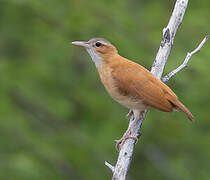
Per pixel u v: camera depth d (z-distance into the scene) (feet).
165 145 56.44
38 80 51.70
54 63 52.65
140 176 57.00
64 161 50.34
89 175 51.06
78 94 52.06
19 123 48.73
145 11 55.83
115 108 52.21
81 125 52.13
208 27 52.70
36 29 53.16
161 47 35.06
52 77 52.21
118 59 35.91
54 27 53.42
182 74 49.19
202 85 49.78
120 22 52.21
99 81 53.21
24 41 53.06
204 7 56.54
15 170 44.62
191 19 52.80
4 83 49.65
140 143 53.52
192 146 55.11
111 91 35.60
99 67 36.42
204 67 47.39
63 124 52.54
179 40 52.08
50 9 52.08
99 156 51.47
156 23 53.52
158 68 34.88
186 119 52.95
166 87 34.50
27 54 53.31
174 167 55.31
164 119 53.26
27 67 51.78
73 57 53.31
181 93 50.70
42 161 48.96
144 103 34.53
